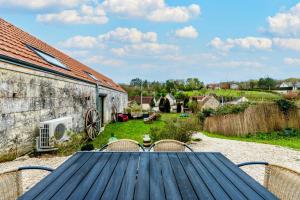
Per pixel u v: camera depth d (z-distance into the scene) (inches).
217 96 1980.8
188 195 79.8
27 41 400.2
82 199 75.8
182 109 1722.4
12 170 105.0
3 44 266.1
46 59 367.2
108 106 783.7
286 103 590.9
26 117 277.6
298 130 566.9
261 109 578.2
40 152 292.8
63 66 425.7
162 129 408.5
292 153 346.3
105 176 96.8
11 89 249.9
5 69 239.3
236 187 87.4
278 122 577.6
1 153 237.5
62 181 91.1
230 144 416.8
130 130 660.7
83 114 478.9
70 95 409.7
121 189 84.0
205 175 99.5
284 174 106.9
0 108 234.2
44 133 293.3
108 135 561.3
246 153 339.3
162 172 102.2
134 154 131.3
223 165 113.7
